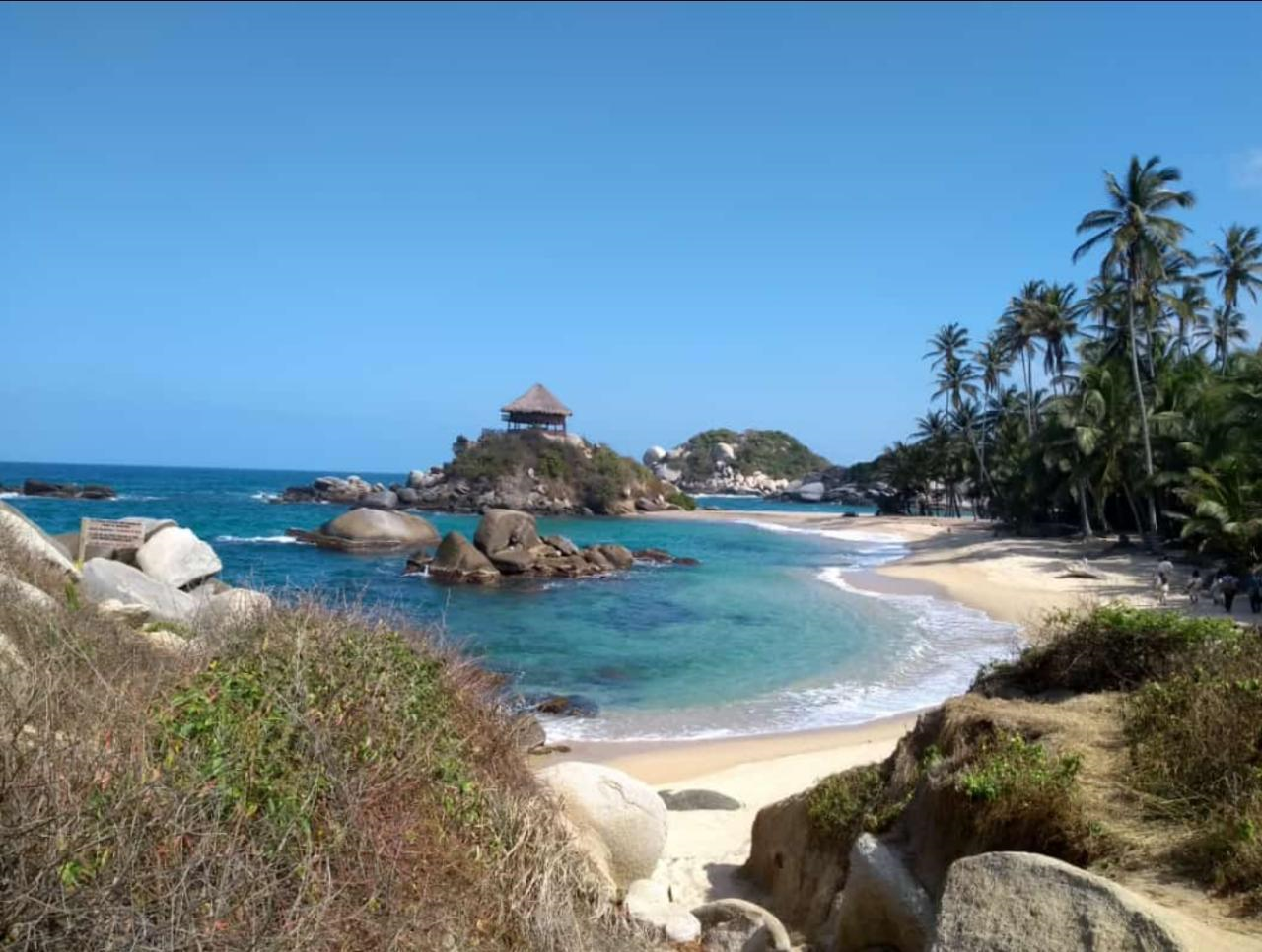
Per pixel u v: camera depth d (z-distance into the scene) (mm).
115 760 3941
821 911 7316
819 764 14125
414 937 4277
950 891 4121
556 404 102625
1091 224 44594
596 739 15961
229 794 4203
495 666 21266
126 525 17891
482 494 92562
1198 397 46031
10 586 8125
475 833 5406
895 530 76562
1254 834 4441
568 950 5199
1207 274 56688
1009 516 70375
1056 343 59156
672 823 11312
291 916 3764
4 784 3453
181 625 10305
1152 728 6098
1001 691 8242
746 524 86438
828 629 27594
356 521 49562
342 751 5004
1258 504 32844
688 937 6703
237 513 72562
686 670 21734
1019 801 5352
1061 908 3768
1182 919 3691
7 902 3162
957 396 79562
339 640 6312
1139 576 39062
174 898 3420
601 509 97062
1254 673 6609
